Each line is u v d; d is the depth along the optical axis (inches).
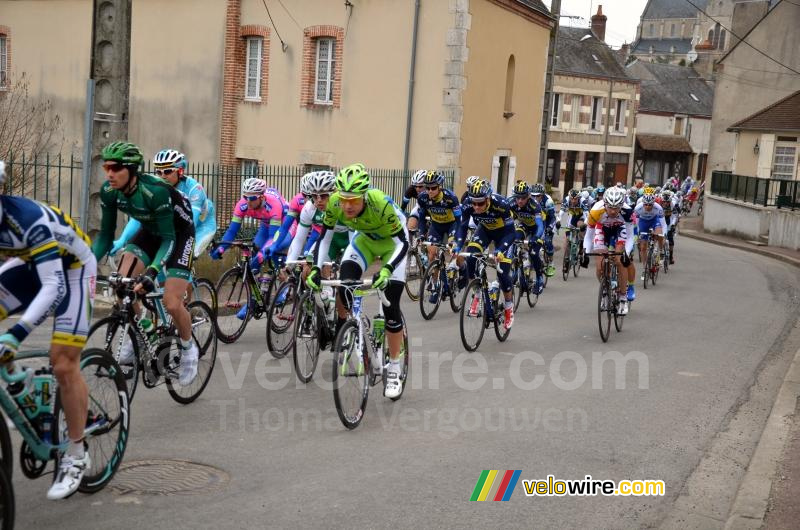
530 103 916.6
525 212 411.5
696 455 216.8
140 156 196.9
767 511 177.0
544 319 407.2
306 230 278.5
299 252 279.4
